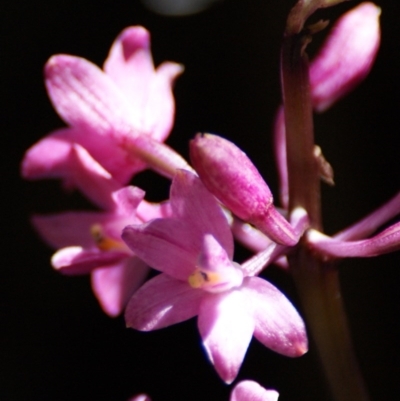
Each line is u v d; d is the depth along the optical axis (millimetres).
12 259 493
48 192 491
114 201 313
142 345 495
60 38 500
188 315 290
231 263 289
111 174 321
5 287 492
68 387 493
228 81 495
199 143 284
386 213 305
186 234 291
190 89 498
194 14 493
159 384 494
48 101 505
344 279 474
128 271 323
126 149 318
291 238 295
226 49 493
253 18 486
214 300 289
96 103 318
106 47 502
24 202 493
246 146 493
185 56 497
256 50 489
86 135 319
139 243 292
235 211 290
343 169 475
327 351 310
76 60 318
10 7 496
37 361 492
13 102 503
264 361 472
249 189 288
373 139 477
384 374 467
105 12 498
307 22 452
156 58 498
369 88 476
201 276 289
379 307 472
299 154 305
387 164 477
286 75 302
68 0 498
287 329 286
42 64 502
